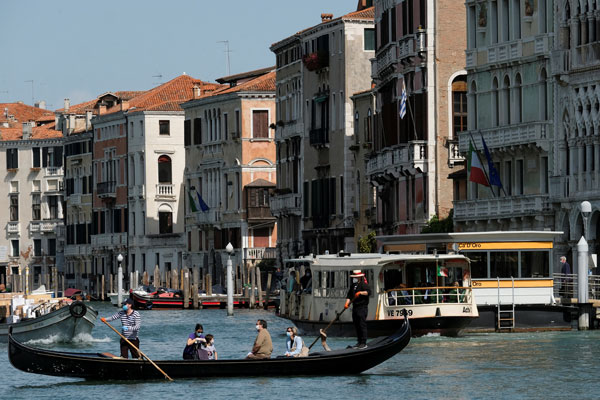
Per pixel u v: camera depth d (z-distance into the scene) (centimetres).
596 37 10944
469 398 6444
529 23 11725
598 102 10894
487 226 12150
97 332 10931
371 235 14400
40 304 10250
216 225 19638
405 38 13138
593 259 9525
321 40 16675
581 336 8800
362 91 15725
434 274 8781
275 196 18288
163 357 8744
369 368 7150
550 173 11494
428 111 12875
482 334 9006
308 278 9669
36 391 6919
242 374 7031
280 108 18288
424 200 13012
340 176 16262
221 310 14938
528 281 9125
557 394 6506
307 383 6900
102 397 6612
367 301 7206
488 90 12238
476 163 11794
